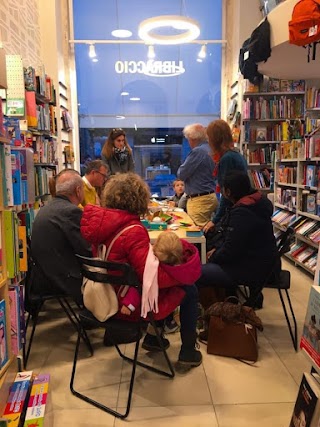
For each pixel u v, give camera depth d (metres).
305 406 1.42
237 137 5.74
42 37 5.05
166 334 2.62
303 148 4.15
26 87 3.46
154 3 5.98
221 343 2.34
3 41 3.54
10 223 1.72
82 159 6.38
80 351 2.44
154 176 6.44
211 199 3.71
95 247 1.98
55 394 1.98
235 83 5.90
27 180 2.25
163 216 3.30
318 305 1.43
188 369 2.19
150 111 6.34
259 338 2.59
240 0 5.59
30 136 3.41
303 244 4.39
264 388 2.02
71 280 2.30
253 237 2.44
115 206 1.90
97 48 6.08
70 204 2.39
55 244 2.29
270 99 5.73
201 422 1.76
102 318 1.84
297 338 2.56
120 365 2.26
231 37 6.06
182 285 1.98
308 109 5.46
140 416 1.80
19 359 1.74
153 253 1.86
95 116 6.30
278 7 3.40
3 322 1.53
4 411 1.43
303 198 4.22
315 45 3.17
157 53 6.16
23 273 2.39
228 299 2.64
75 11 5.93
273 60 3.99
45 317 2.97
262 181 5.84
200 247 2.72
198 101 6.34
